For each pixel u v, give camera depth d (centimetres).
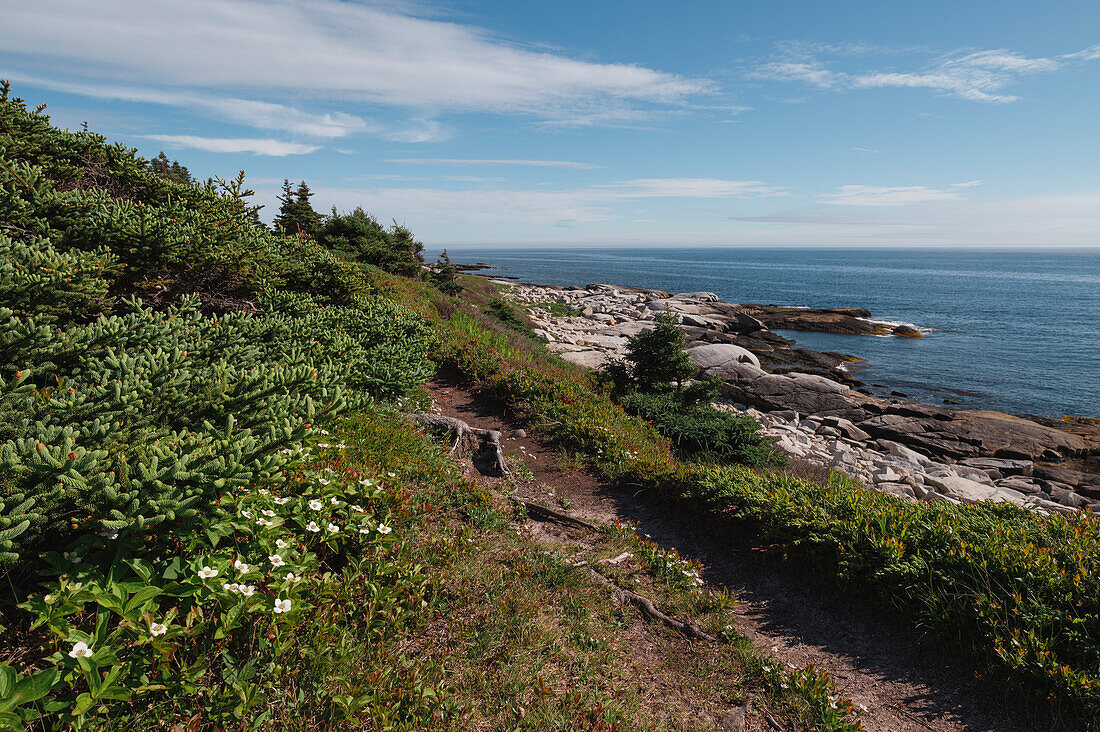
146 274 740
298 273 1127
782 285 10375
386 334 1088
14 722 221
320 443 541
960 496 1400
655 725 395
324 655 342
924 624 527
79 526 291
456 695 361
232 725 289
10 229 638
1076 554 524
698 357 2675
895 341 4419
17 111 870
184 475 290
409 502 547
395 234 3400
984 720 436
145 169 999
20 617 286
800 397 2264
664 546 727
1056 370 3294
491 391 1234
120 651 282
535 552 588
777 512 680
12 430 310
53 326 493
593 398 1355
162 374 411
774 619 582
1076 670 430
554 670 416
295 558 379
